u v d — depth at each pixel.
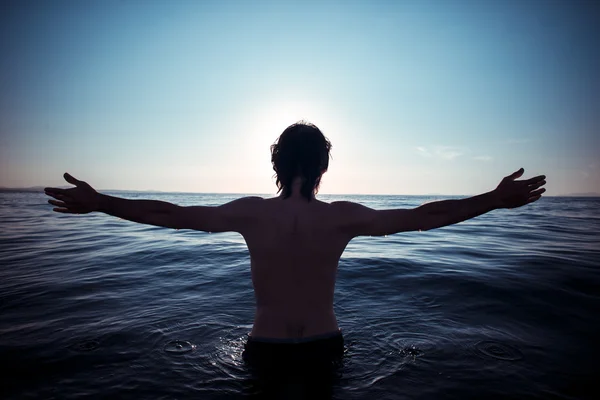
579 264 4.42
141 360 1.81
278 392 1.45
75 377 1.65
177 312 2.62
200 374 1.66
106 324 2.36
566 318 2.53
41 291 3.26
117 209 1.32
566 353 1.95
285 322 1.48
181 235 8.40
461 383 1.60
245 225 1.50
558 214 19.41
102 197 1.31
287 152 1.53
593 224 11.94
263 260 1.49
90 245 6.51
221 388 1.52
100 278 3.80
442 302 2.92
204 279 3.74
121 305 2.81
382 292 3.23
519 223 12.34
